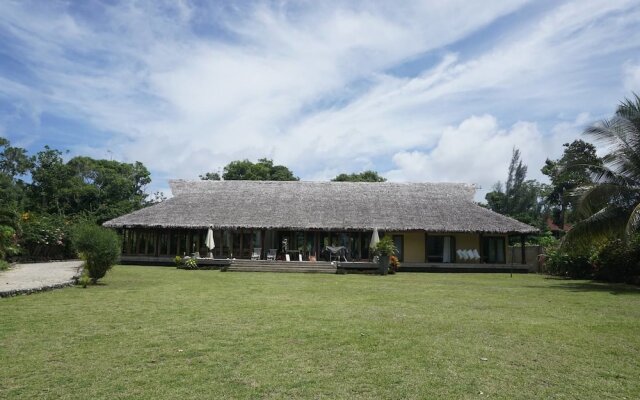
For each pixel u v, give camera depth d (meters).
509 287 16.77
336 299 12.48
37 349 6.80
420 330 8.35
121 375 5.69
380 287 16.12
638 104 17.52
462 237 29.52
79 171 46.53
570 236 18.39
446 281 19.50
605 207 17.89
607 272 20.03
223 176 54.19
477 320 9.45
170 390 5.20
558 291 15.38
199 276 19.70
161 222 28.11
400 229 27.34
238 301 11.80
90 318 9.14
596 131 18.19
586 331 8.45
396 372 5.90
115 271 21.53
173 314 9.70
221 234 29.88
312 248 30.00
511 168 55.06
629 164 17.59
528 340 7.69
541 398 5.10
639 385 5.54
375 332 8.13
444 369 6.04
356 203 30.59
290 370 5.94
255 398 4.99
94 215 40.81
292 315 9.74
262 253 28.67
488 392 5.25
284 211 29.34
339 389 5.28
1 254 20.12
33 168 46.88
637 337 7.97
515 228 27.31
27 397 4.96
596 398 5.12
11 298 11.49
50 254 28.14
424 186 33.38
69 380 5.50
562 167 20.00
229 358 6.44
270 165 56.41
